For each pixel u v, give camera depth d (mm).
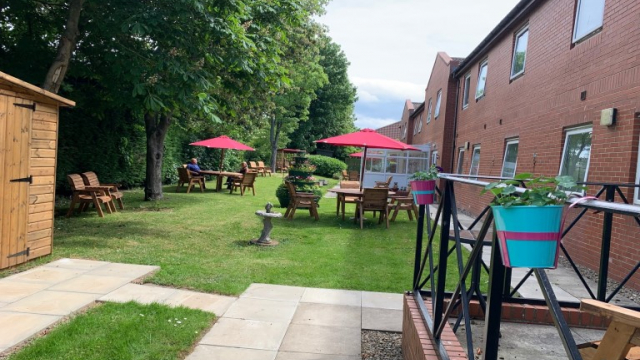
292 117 36875
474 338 3441
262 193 17891
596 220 6348
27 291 4707
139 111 8211
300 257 6969
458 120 16641
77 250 6574
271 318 4348
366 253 7527
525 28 10227
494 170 11695
